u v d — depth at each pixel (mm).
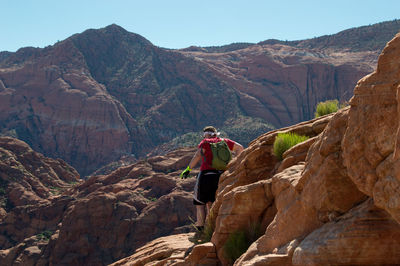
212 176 6828
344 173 3363
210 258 5598
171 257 6562
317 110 7539
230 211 5504
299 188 4008
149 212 89562
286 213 4129
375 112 2756
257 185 5355
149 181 111125
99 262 82812
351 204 3324
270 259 3824
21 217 110750
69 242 85375
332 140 3492
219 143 6926
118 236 86000
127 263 7926
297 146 5430
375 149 2727
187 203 91875
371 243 2926
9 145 159625
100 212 88312
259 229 5215
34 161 160250
